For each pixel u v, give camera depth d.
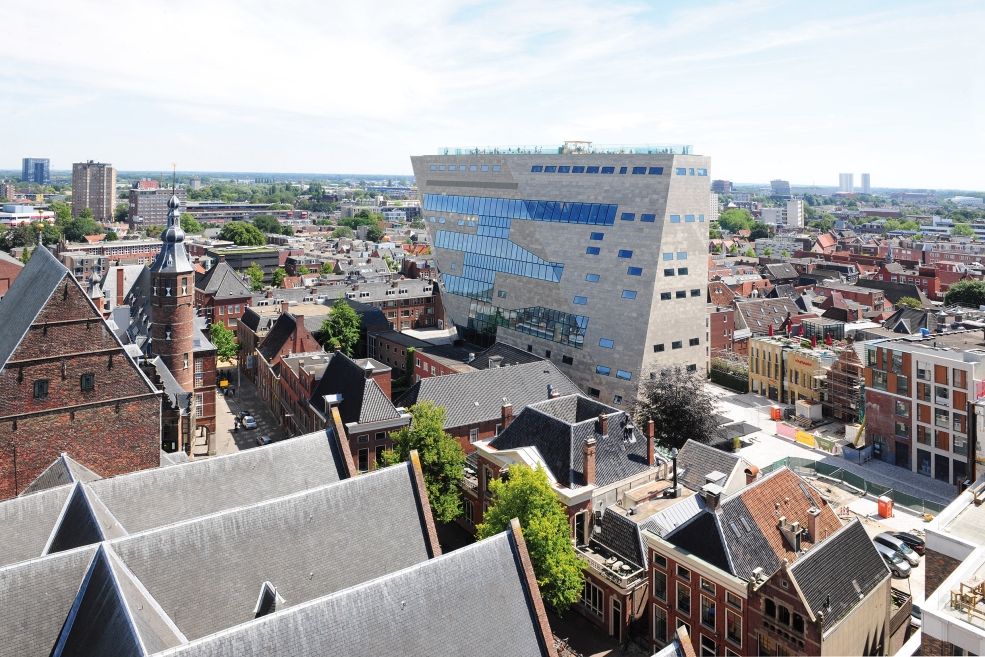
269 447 43.56
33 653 28.09
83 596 29.36
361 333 144.50
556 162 118.50
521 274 124.94
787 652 41.88
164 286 85.75
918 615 53.34
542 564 50.09
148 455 54.09
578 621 55.94
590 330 111.50
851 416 99.50
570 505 58.25
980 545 40.19
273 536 34.16
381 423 76.88
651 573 51.81
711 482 53.25
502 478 62.19
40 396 49.22
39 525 36.78
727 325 136.50
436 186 147.12
